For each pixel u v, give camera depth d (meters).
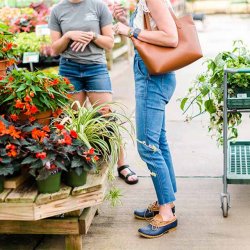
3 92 3.84
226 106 4.07
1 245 3.91
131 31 3.69
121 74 10.61
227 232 3.99
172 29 3.61
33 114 3.77
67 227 3.59
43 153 3.28
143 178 5.11
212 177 5.11
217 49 13.17
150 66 3.63
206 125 6.87
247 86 4.30
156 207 4.21
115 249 3.78
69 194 3.48
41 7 8.28
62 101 3.92
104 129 3.84
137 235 3.98
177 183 4.98
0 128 3.42
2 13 7.57
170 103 8.09
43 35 6.64
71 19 4.56
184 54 3.64
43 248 3.85
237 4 25.42
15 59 4.23
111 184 4.57
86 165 3.45
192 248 3.77
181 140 6.32
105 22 4.61
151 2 3.62
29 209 3.35
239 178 4.17
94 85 4.66
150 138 3.85
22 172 3.57
